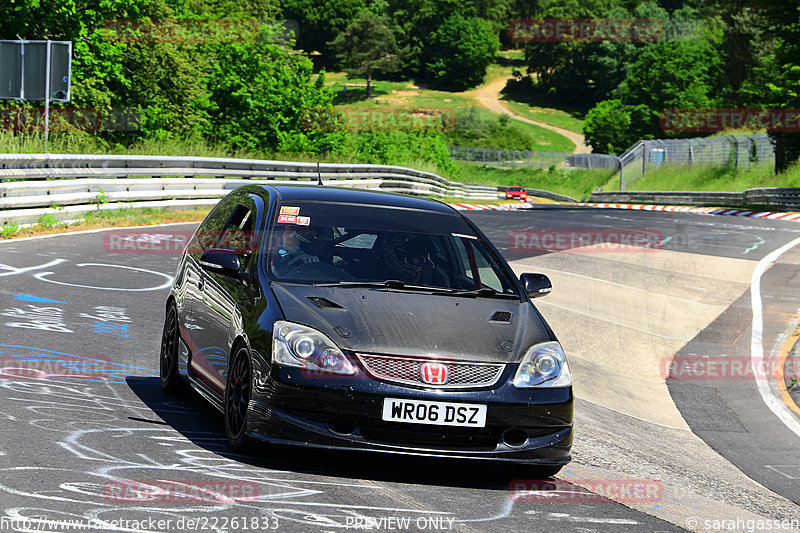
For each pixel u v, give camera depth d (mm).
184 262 15711
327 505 9781
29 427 11703
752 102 130625
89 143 55844
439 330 11703
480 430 11172
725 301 34719
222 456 11453
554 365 11812
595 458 14766
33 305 21328
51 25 63812
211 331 13297
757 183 126750
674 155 157875
